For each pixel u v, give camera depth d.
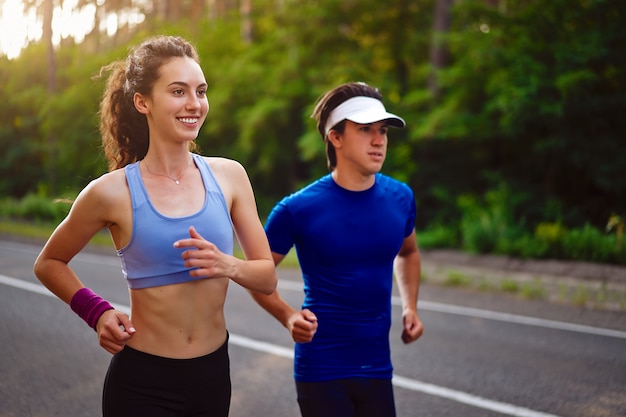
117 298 8.25
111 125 2.18
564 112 12.23
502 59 13.09
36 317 7.14
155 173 2.03
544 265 10.09
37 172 30.08
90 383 4.91
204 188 2.05
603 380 4.86
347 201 2.65
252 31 22.34
